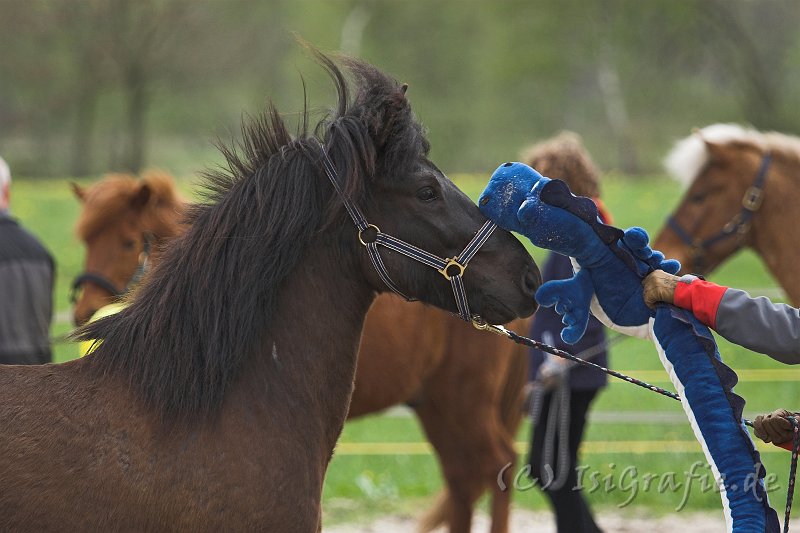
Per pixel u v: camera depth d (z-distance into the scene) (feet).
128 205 34.06
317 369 18.69
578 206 18.42
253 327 18.17
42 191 135.44
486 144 226.17
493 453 33.06
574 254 18.60
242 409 17.81
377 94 19.15
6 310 30.37
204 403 17.57
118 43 196.75
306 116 19.65
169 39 201.16
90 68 200.03
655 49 216.33
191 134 219.00
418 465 45.11
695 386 17.71
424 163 19.26
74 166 201.57
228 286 18.21
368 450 47.06
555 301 18.71
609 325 18.95
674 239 35.14
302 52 25.75
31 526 16.53
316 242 18.85
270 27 218.59
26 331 30.89
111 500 16.80
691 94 218.79
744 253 101.35
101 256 33.91
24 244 31.27
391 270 18.88
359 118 18.99
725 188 34.35
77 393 17.61
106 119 216.13
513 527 38.68
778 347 17.65
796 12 210.38
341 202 18.45
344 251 19.01
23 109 210.59
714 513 39.34
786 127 200.54
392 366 30.96
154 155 210.59
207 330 17.98
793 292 33.63
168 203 34.78
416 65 222.89
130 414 17.44
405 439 49.47
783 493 38.78
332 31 217.77
